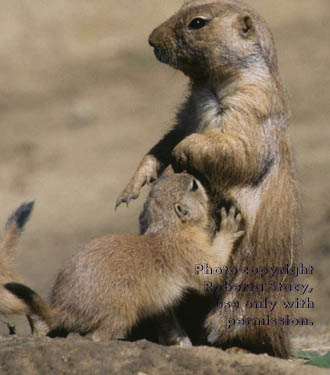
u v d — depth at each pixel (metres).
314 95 33.00
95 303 10.05
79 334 10.84
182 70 11.82
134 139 33.47
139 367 9.78
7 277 11.35
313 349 12.75
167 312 10.84
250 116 11.12
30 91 39.66
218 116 11.42
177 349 10.10
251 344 11.59
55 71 41.12
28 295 10.39
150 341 11.35
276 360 10.06
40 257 24.53
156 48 11.78
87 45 42.75
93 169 31.41
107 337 10.20
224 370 9.73
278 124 11.38
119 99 37.59
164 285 10.45
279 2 42.56
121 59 41.28
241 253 11.30
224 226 10.97
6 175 31.67
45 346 10.12
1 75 40.94
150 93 37.81
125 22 43.66
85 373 9.76
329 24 40.12
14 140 34.75
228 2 11.68
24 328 19.52
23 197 29.73
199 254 10.68
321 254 20.80
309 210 23.39
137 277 10.24
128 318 10.20
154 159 12.09
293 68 35.91
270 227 11.32
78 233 25.92
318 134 29.28
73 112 36.91
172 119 12.45
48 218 27.75
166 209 10.88
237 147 10.98
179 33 11.55
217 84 11.54
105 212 27.36
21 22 43.62
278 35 39.72
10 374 9.93
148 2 44.34
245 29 11.41
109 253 10.29
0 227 26.08
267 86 11.32
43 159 32.78
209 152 10.95
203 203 11.13
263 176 11.28
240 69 11.37
